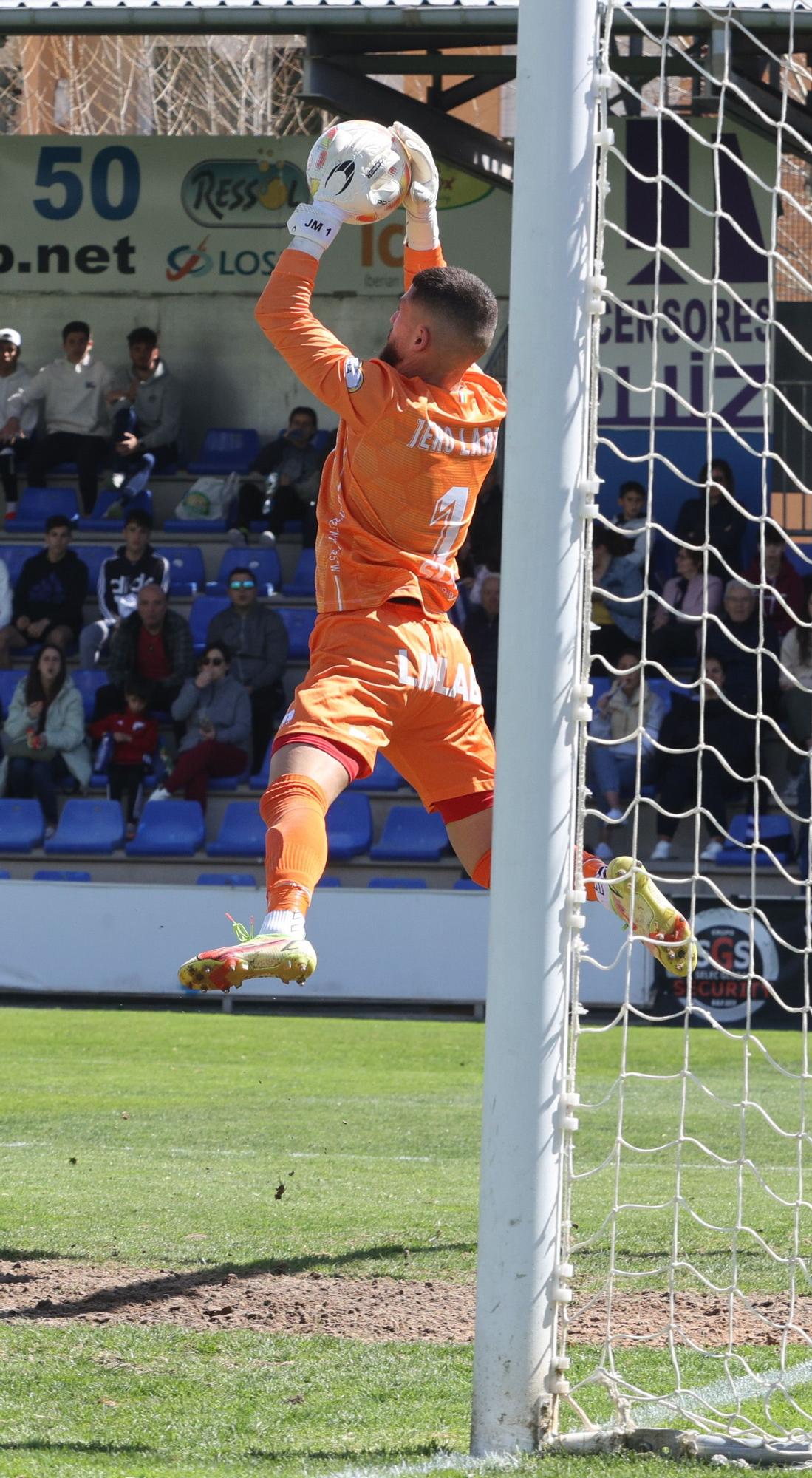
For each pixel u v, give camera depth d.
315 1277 14.84
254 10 43.84
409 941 43.22
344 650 11.50
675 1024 41.38
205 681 49.03
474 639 49.03
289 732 11.21
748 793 46.16
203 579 55.94
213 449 59.22
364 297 58.03
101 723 49.41
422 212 12.64
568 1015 10.42
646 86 52.25
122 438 56.88
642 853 46.75
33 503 57.91
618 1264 15.67
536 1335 10.05
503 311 55.97
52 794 49.44
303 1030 39.19
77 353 58.06
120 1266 15.12
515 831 10.24
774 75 50.66
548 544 10.34
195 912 43.97
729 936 41.53
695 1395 10.69
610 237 52.28
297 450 56.97
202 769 48.66
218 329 59.56
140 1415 10.73
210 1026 39.62
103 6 43.84
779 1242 16.77
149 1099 28.27
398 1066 33.72
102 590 52.75
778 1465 9.80
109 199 59.25
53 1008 42.88
